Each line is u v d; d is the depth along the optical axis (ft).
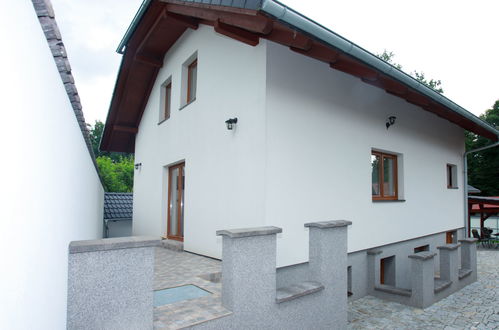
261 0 10.38
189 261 18.26
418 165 27.14
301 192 16.85
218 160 19.02
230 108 18.15
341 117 19.63
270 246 11.44
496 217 72.02
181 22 21.44
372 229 21.53
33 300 4.66
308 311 12.52
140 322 8.21
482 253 43.91
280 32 12.76
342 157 19.48
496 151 83.35
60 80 6.55
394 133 24.31
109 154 121.90
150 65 29.30
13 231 3.84
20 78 3.97
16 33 3.79
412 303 19.48
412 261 19.71
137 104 33.71
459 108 22.93
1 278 3.48
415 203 26.45
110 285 7.79
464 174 35.81
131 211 48.01
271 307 11.31
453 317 17.78
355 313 18.35
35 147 4.72
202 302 11.16
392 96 24.32
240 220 16.80
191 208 21.74
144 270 8.34
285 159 16.20
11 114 3.69
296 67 17.07
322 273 13.15
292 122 16.66
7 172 3.62
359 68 16.29
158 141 29.04
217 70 19.71
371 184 21.61
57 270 6.29
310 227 13.75
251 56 16.71
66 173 7.59
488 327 16.38
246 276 10.68
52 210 5.91
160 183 27.94
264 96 15.62
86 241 7.80
